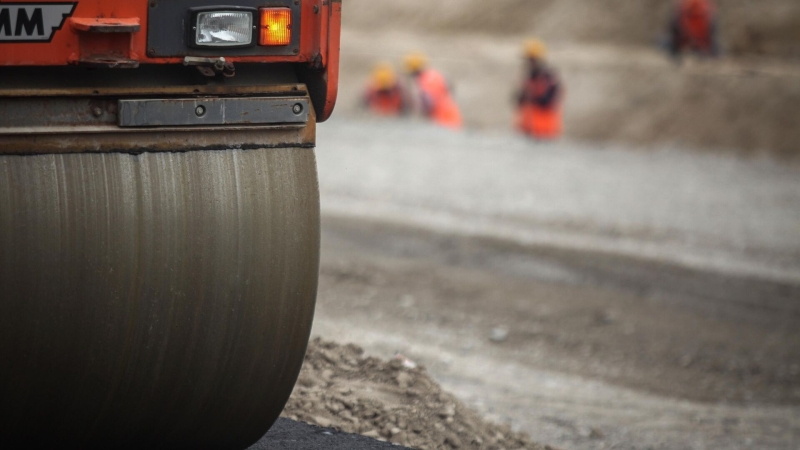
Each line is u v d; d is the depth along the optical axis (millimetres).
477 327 13508
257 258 4500
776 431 10039
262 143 4500
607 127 38594
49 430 4297
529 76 32125
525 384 10781
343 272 15234
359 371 7133
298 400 6316
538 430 8656
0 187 3922
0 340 4008
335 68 4613
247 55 4355
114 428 4422
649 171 26172
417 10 55781
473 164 25859
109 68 4105
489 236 18672
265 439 5461
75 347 4156
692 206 21719
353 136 29641
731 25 44781
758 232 19641
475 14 54219
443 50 49406
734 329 14547
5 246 3943
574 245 18203
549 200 21875
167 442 4621
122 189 4156
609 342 13531
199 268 4352
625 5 50344
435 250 17859
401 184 22938
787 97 36594
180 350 4391
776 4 45312
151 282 4246
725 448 9000
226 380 4578
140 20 4102
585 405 10156
